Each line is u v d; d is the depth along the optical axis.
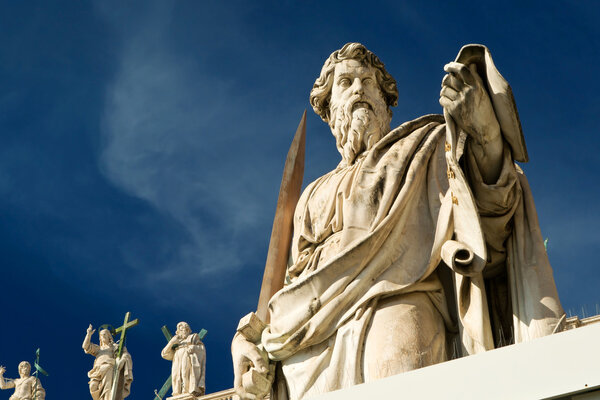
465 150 6.18
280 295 6.48
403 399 5.28
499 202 6.20
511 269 6.28
